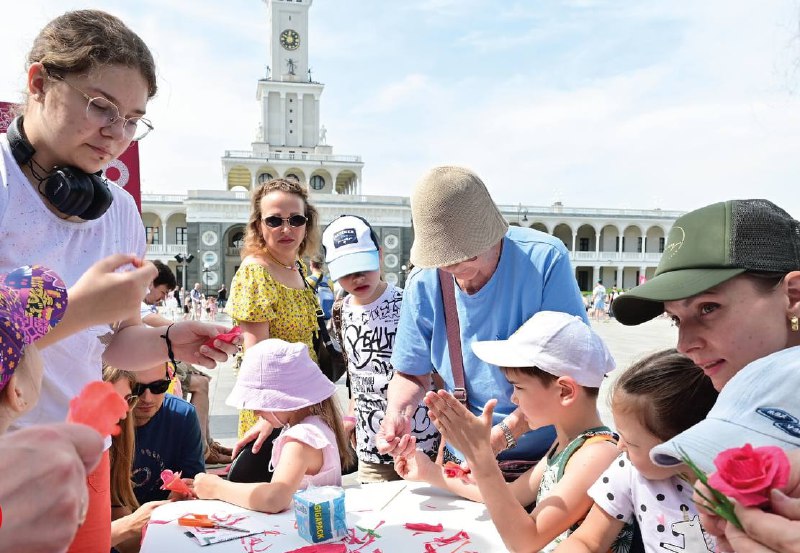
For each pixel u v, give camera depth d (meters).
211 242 48.88
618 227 61.66
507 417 2.22
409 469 2.31
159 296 4.30
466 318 2.34
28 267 1.16
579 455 1.76
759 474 0.79
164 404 2.83
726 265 1.22
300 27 65.44
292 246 3.14
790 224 1.27
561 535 1.81
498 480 1.70
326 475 2.21
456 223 2.06
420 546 1.75
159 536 1.82
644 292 1.32
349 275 3.05
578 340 1.82
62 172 1.54
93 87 1.47
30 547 0.63
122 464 2.42
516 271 2.23
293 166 59.62
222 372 9.62
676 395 1.45
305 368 2.31
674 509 1.50
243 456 2.58
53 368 1.62
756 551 0.77
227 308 3.02
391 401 2.56
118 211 1.90
